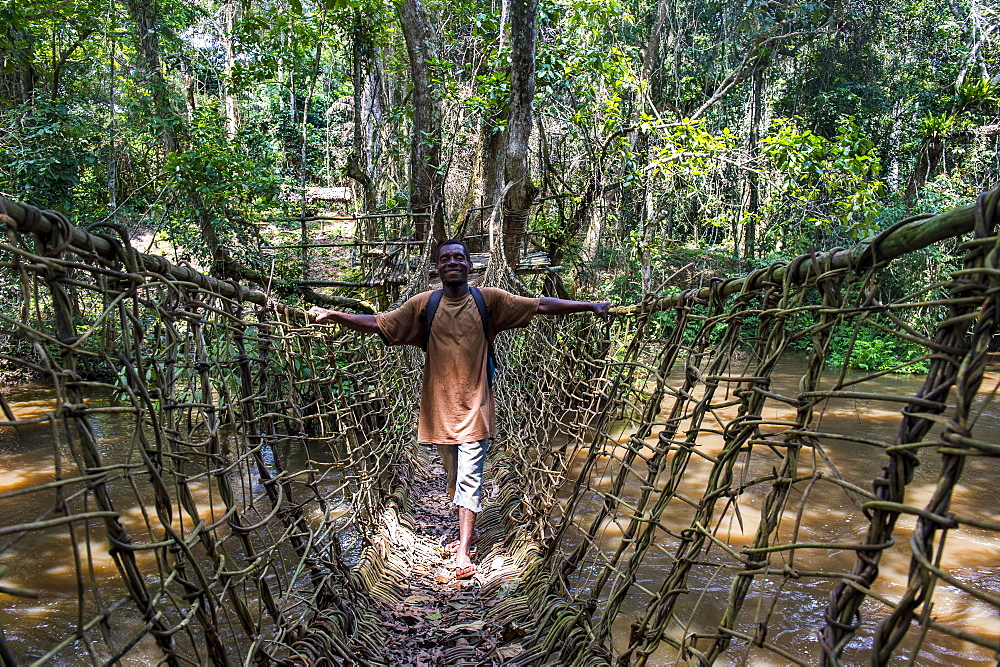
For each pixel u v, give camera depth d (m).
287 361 2.28
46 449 6.29
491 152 10.68
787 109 18.52
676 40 16.36
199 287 1.60
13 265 0.93
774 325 1.18
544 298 2.97
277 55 8.83
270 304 2.20
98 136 8.97
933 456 6.02
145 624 1.16
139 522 4.45
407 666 2.27
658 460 1.73
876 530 0.83
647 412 1.89
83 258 1.14
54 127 7.93
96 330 1.08
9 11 5.84
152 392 1.33
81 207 8.58
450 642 2.43
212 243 7.20
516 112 7.83
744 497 5.04
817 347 1.03
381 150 12.82
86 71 9.95
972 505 4.89
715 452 6.14
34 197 7.91
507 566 3.03
